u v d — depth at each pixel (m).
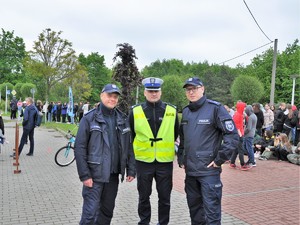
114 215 5.25
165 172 4.40
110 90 3.91
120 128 4.04
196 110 4.08
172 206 5.76
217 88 50.75
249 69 55.69
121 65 11.34
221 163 3.85
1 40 63.19
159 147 4.34
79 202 5.86
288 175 8.46
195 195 4.11
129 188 6.94
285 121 12.63
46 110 26.11
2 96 47.16
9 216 5.07
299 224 4.93
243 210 5.58
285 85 44.66
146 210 4.54
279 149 10.57
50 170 8.66
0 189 6.64
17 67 63.03
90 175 3.78
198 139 3.98
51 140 15.52
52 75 27.59
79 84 40.16
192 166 4.00
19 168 8.77
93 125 3.83
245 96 37.72
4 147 12.60
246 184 7.46
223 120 3.90
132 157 4.25
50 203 5.77
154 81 4.32
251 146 9.20
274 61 18.08
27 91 39.78
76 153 3.79
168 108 4.43
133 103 11.42
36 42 26.66
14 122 25.69
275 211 5.54
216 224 3.88
